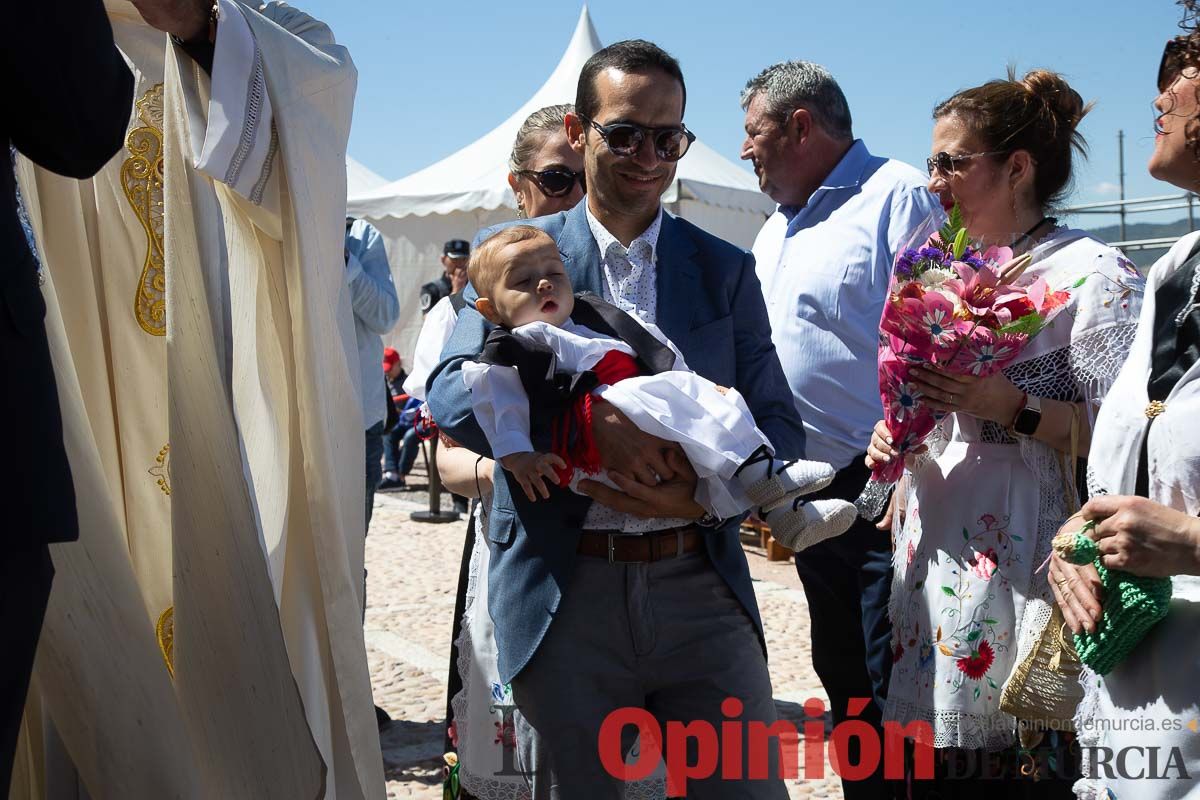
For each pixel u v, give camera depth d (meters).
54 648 2.12
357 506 2.59
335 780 2.51
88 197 2.50
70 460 2.17
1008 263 2.65
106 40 1.77
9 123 1.73
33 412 1.70
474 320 2.61
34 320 1.74
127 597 2.22
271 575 2.44
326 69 2.44
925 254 2.71
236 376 2.52
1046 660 2.51
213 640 2.32
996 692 2.66
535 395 2.46
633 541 2.48
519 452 2.38
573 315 2.58
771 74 4.13
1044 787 2.69
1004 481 2.71
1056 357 2.71
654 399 2.38
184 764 2.24
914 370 2.67
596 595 2.48
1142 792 2.02
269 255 2.48
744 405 2.51
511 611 2.50
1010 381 2.72
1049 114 2.79
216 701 2.33
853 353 3.80
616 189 2.61
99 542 2.19
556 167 3.26
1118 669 2.09
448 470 2.97
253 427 2.54
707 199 12.17
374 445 5.28
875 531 3.54
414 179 14.63
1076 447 2.65
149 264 2.54
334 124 2.48
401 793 3.90
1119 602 2.00
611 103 2.55
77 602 2.14
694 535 2.53
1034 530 2.67
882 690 3.52
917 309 2.60
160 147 2.55
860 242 3.83
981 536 2.71
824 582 3.70
